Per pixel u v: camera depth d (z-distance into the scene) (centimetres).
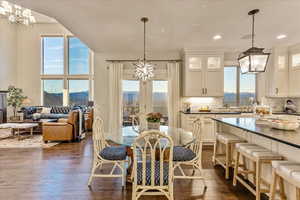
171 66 604
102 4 296
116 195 269
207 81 570
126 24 379
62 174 339
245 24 379
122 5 299
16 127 595
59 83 984
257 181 234
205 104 602
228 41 501
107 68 619
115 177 322
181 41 501
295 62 533
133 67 620
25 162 400
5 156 441
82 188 288
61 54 976
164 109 630
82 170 358
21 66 966
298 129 258
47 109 880
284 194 227
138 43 519
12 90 861
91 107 858
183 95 595
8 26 906
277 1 285
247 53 285
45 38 977
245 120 358
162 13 328
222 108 591
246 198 261
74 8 310
